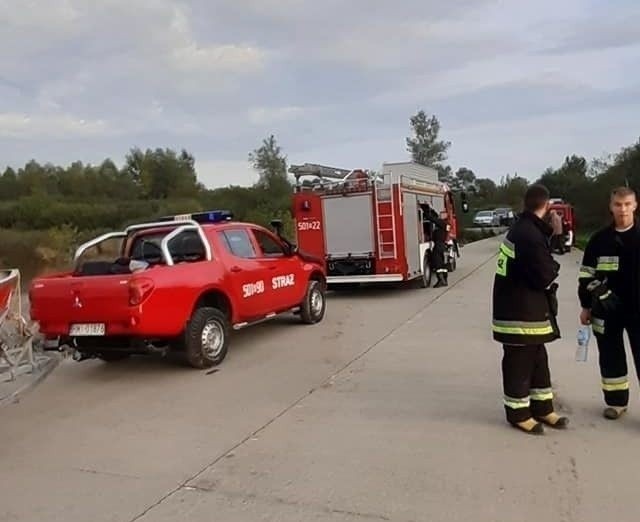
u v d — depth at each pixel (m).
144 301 6.78
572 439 4.82
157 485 4.33
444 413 5.55
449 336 8.91
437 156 60.69
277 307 9.38
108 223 40.31
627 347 7.71
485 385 6.37
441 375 6.83
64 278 7.30
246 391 6.57
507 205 72.56
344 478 4.30
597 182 37.34
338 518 3.74
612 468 4.29
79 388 7.08
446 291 14.18
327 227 13.97
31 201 39.47
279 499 4.03
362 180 13.62
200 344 7.50
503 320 4.95
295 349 8.52
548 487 4.04
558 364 7.07
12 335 7.80
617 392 5.21
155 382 7.14
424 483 4.16
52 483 4.43
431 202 16.27
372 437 5.05
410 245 13.88
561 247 23.52
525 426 4.99
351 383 6.68
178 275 7.30
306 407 5.91
